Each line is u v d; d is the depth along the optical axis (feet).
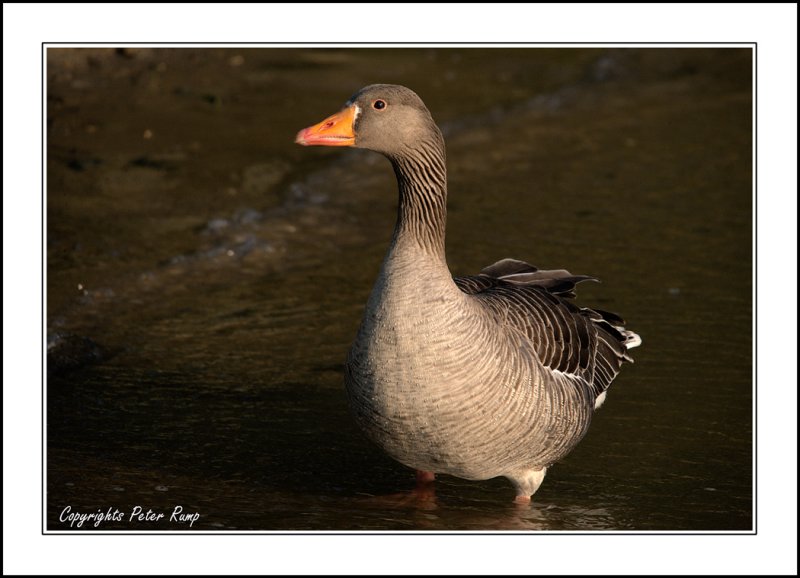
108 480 32.81
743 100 78.84
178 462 34.30
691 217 57.16
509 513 31.89
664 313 46.11
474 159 66.08
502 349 28.84
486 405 28.35
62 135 62.85
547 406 29.86
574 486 33.50
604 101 79.05
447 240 53.36
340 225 56.29
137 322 44.32
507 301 31.50
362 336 28.40
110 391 38.73
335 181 62.39
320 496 32.68
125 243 51.39
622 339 35.78
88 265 48.67
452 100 77.46
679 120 74.18
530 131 71.87
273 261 51.42
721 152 67.51
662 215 57.41
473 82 82.38
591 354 33.58
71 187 56.34
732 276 50.19
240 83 75.82
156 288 47.50
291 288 48.70
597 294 47.65
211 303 46.62
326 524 30.78
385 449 29.94
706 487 33.42
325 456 35.29
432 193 29.07
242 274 49.78
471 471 30.12
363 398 28.71
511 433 29.19
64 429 35.86
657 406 38.65
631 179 62.85
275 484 33.30
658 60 89.86
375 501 32.53
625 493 33.06
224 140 65.31
